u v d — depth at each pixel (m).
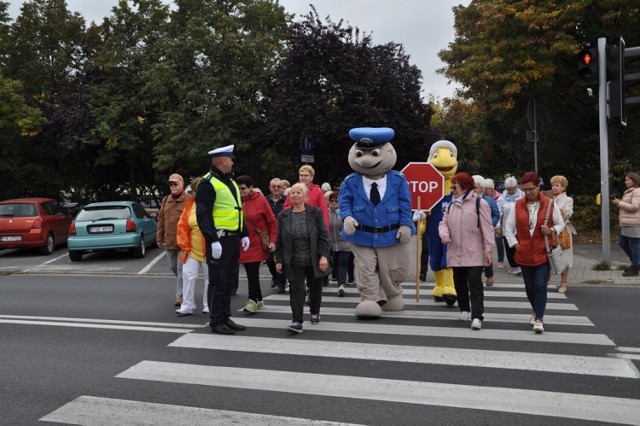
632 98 10.55
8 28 26.55
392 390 4.82
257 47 23.22
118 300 9.38
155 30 25.66
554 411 4.32
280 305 8.77
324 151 23.53
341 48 21.36
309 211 6.98
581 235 17.58
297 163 24.58
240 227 6.99
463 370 5.30
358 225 7.57
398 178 7.75
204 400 4.70
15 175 25.86
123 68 24.94
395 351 5.95
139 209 16.61
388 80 22.39
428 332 6.74
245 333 6.86
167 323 7.52
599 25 18.27
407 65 23.83
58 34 26.92
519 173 22.38
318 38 21.22
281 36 25.03
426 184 8.59
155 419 4.32
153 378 5.26
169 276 12.59
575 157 21.00
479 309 6.81
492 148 23.80
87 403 4.67
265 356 5.88
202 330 7.08
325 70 21.56
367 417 4.28
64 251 18.09
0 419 4.37
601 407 4.38
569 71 18.67
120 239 15.15
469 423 4.14
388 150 7.62
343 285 9.60
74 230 15.16
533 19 16.72
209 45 22.77
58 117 23.98
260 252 8.09
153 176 28.47
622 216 10.34
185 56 22.80
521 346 6.05
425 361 5.58
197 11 23.53
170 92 23.53
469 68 18.12
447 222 7.06
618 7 17.23
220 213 6.85
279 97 21.70
